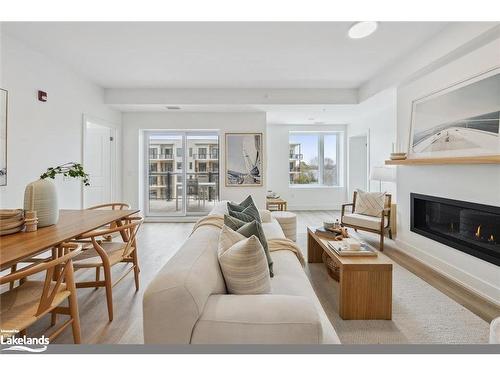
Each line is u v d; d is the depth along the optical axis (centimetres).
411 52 307
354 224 397
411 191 338
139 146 533
